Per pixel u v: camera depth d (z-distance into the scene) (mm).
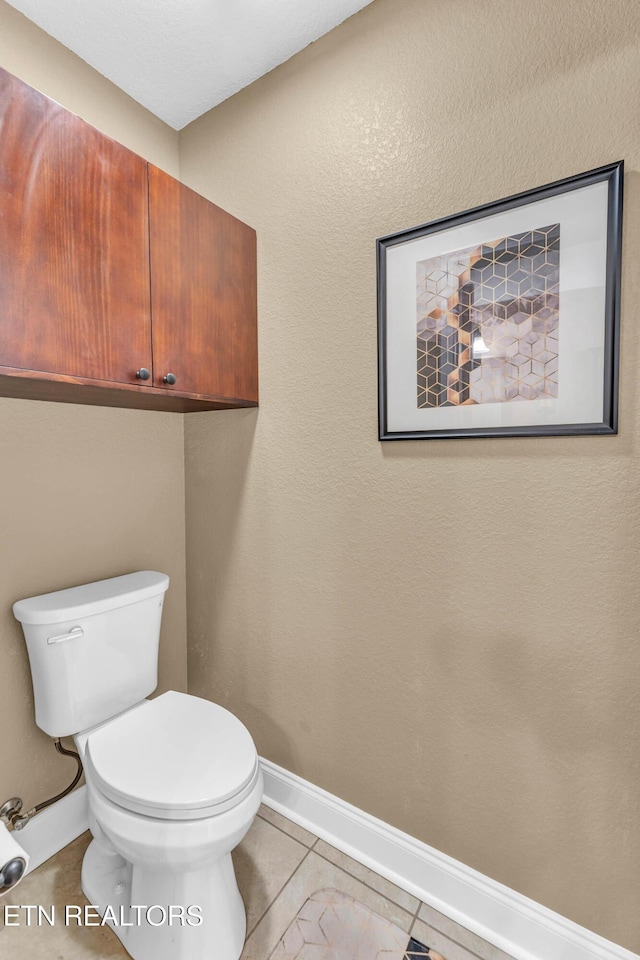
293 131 1418
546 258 1021
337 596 1414
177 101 1589
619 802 1018
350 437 1356
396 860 1330
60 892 1282
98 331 1062
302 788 1530
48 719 1282
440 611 1225
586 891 1068
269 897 1269
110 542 1570
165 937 1055
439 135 1151
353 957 1119
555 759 1086
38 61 1312
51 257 967
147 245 1170
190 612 1851
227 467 1671
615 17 931
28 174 924
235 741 1182
